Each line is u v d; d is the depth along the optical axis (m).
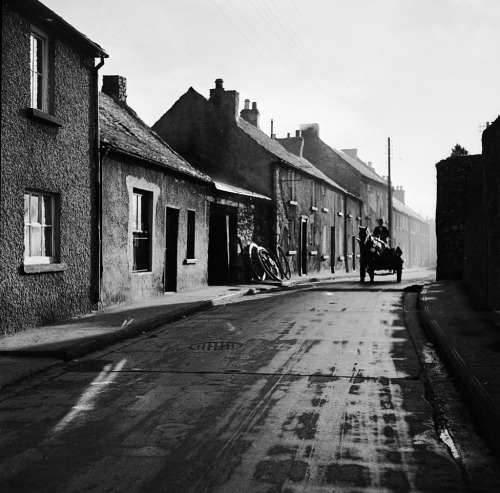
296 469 3.77
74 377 6.40
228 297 14.34
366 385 5.92
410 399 5.40
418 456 4.00
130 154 12.09
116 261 11.94
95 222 11.04
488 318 9.16
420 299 12.40
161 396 5.57
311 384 5.96
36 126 9.19
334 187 31.30
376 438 4.36
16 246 8.66
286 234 23.92
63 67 10.02
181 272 15.62
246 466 3.83
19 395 5.66
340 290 16.39
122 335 8.76
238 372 6.55
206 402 5.35
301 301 13.66
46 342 7.80
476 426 4.63
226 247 18.97
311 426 4.64
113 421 4.80
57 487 3.52
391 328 9.50
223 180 22.23
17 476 3.69
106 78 17.27
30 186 9.02
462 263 17.53
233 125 23.02
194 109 23.48
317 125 38.84
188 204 16.03
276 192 22.61
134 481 3.60
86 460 3.95
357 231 37.50
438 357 7.24
